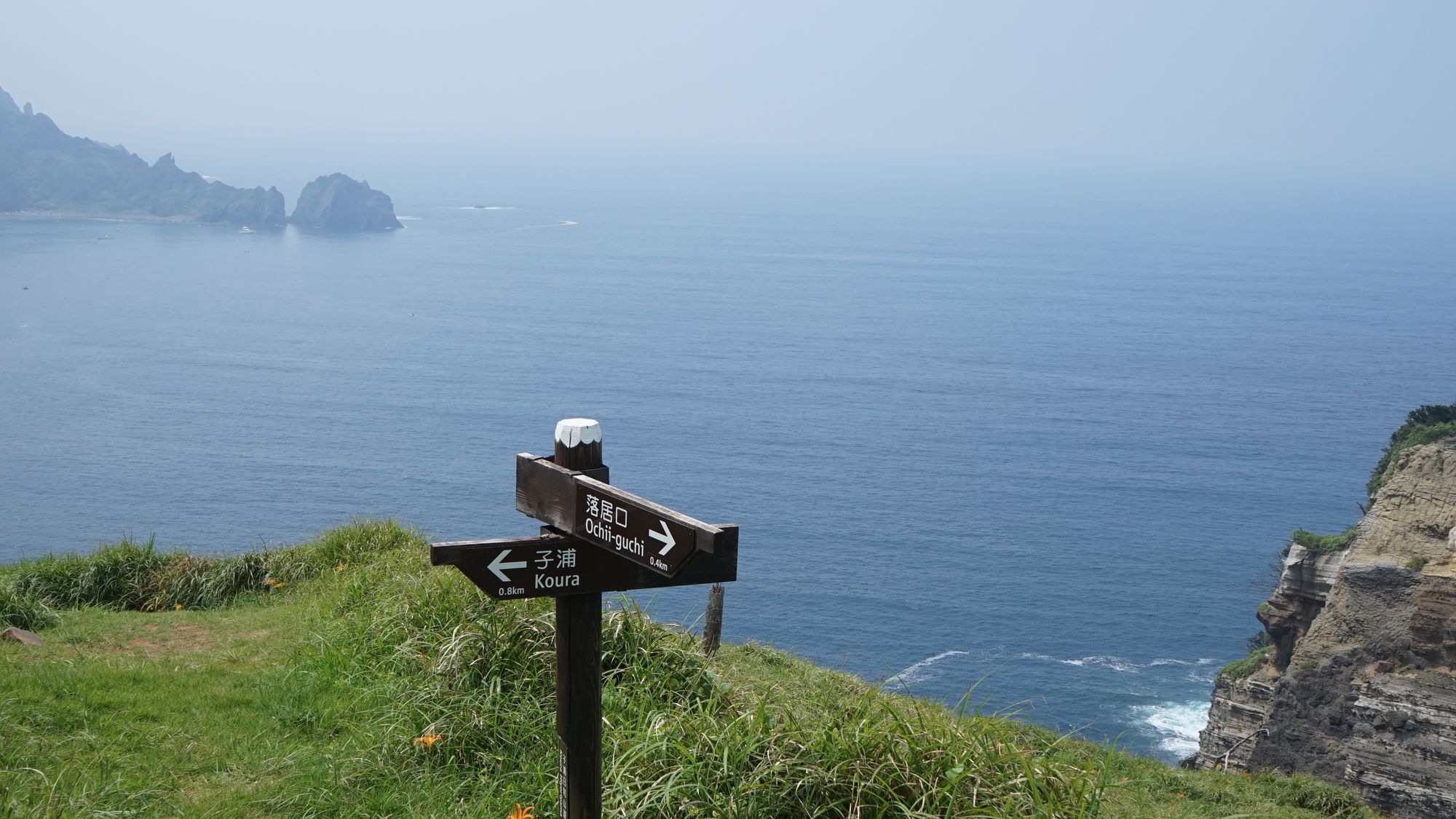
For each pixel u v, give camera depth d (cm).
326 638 963
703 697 781
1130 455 16225
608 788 605
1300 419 18862
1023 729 983
